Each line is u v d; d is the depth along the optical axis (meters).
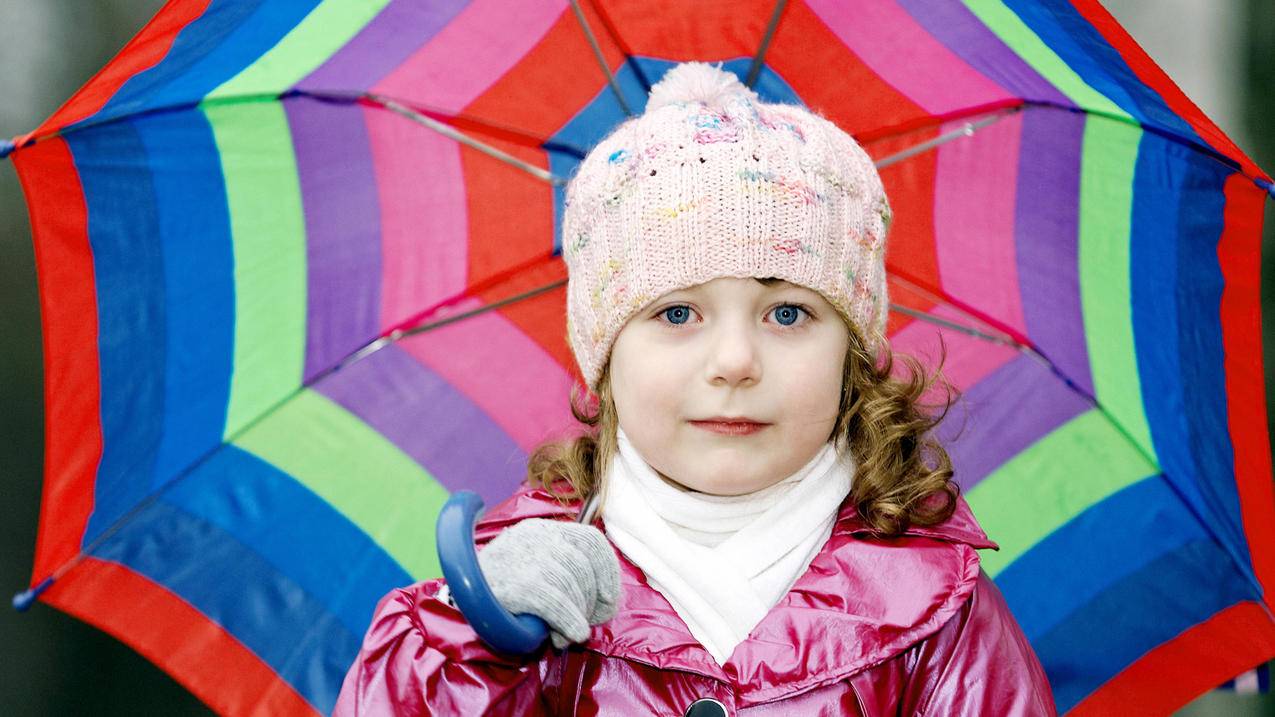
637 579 1.95
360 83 2.33
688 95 2.06
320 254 2.36
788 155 1.95
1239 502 2.31
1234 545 2.32
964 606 1.94
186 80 2.19
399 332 2.41
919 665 1.90
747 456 1.88
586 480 2.16
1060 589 2.41
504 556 1.74
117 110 2.13
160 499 2.24
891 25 2.31
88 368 2.18
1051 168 2.35
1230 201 2.18
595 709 1.88
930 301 2.46
